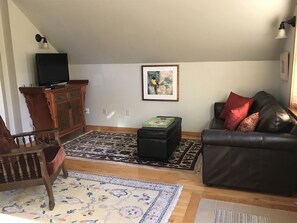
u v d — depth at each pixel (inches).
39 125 163.2
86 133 189.2
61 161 106.3
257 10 124.8
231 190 104.7
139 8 135.6
